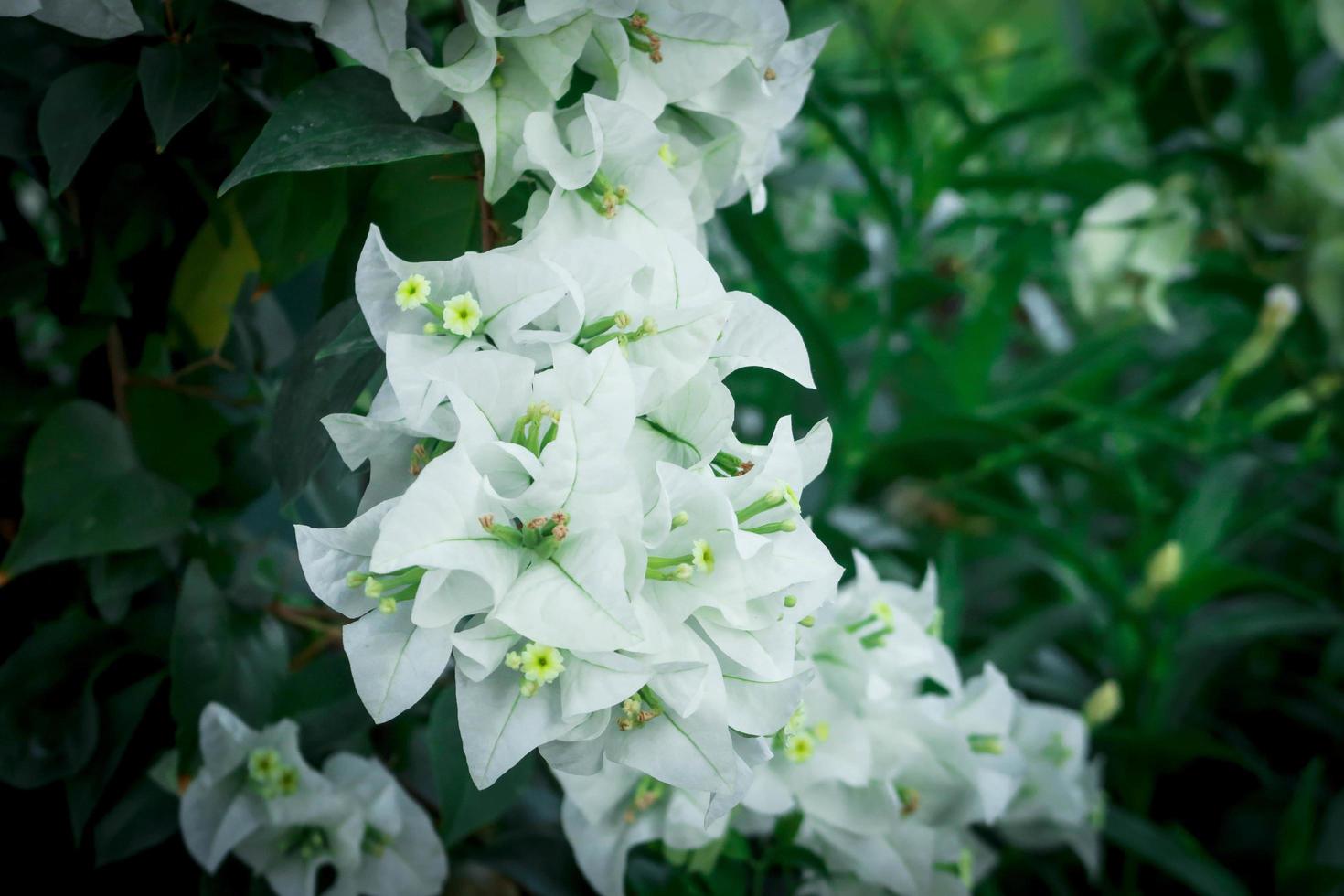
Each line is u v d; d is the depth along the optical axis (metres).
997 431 0.80
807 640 0.60
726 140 0.53
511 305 0.47
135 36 0.54
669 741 0.47
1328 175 0.89
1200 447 0.85
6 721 0.58
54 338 0.61
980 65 0.96
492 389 0.46
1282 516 0.88
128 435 0.60
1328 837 0.73
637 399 0.47
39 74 0.54
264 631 0.61
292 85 0.57
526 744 0.46
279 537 0.68
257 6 0.50
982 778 0.64
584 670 0.45
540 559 0.45
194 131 0.58
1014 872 0.78
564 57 0.50
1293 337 0.92
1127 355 0.95
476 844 0.67
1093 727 0.73
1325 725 0.84
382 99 0.51
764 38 0.52
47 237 0.58
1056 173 0.83
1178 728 0.83
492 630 0.46
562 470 0.45
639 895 0.63
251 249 0.62
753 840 0.64
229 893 0.62
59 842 0.62
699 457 0.48
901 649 0.62
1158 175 0.90
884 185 0.79
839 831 0.61
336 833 0.60
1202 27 0.86
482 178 0.53
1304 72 0.99
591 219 0.50
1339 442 0.90
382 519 0.45
